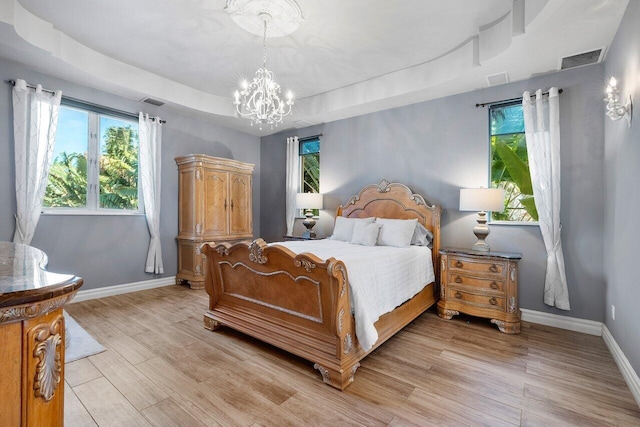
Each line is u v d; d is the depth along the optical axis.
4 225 3.20
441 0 2.52
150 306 3.61
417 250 3.37
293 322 2.37
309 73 3.94
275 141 5.91
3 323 0.66
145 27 2.97
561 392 1.96
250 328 2.56
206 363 2.28
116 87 3.78
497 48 2.81
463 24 2.86
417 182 4.12
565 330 3.02
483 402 1.85
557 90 3.08
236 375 2.12
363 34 3.03
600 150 2.92
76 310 3.44
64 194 3.72
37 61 3.14
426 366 2.28
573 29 2.43
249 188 5.27
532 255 3.28
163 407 1.77
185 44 3.29
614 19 2.30
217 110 4.80
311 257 2.05
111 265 4.05
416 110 4.14
